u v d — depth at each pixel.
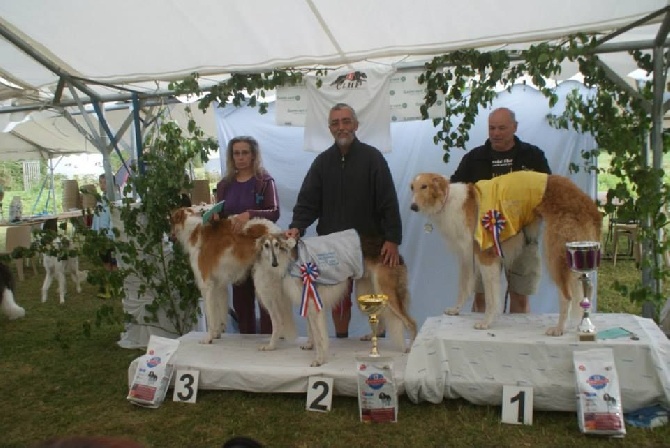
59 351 5.25
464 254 3.74
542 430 3.17
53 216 10.41
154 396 3.78
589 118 4.44
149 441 3.33
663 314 4.30
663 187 3.87
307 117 4.93
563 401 3.29
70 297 7.89
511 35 4.23
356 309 5.86
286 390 3.76
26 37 4.39
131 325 5.34
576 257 3.23
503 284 5.15
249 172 4.75
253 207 4.65
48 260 7.47
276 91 4.96
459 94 4.54
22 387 4.32
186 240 4.51
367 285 4.01
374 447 3.12
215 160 15.09
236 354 4.11
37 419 3.71
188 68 4.94
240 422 3.50
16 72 5.38
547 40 4.29
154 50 4.60
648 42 3.95
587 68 4.08
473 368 3.46
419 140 5.72
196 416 3.62
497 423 3.28
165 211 5.03
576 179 5.39
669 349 3.25
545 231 3.51
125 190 5.00
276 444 3.21
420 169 5.73
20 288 8.67
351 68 5.08
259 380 3.78
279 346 4.30
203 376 3.90
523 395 3.30
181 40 4.42
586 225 3.42
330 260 3.74
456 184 3.77
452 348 3.50
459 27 4.11
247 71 4.87
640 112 4.07
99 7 3.91
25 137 13.09
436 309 5.71
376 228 4.23
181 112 8.68
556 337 3.40
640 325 3.54
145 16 4.07
